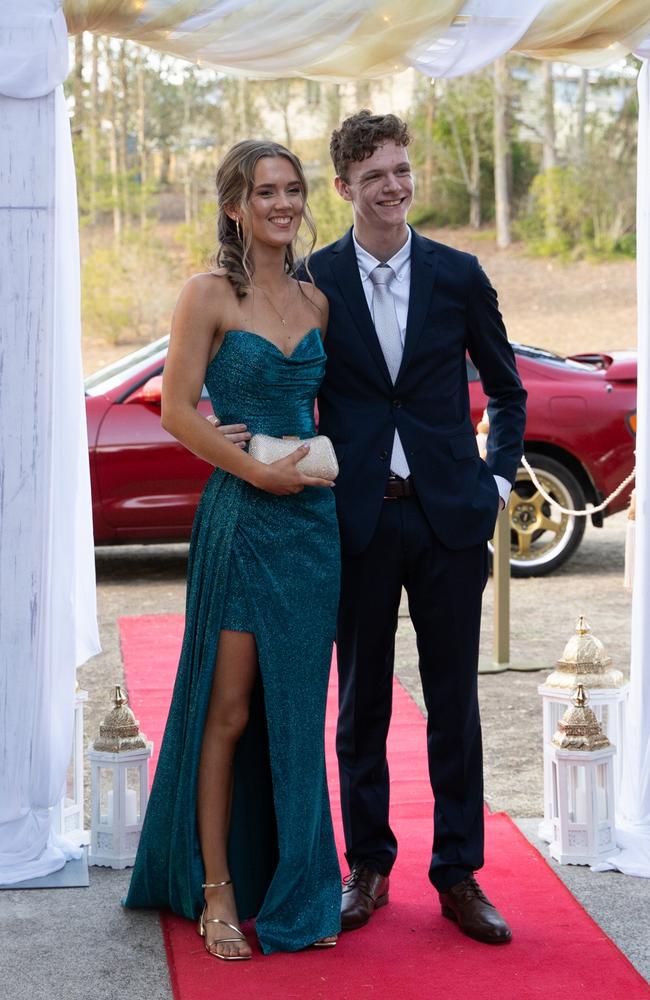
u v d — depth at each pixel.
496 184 31.06
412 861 3.99
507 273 28.95
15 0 3.66
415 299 3.45
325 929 3.39
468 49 3.77
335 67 3.76
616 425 8.13
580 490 8.25
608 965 3.25
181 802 3.45
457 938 3.43
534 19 3.76
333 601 3.43
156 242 27.89
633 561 4.11
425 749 5.12
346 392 3.49
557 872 3.86
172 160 33.03
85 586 4.14
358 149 3.35
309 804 3.41
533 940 3.40
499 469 3.58
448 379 3.50
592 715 3.96
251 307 3.37
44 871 3.83
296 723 3.39
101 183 30.12
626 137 31.39
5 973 3.25
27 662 3.81
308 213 3.38
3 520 3.79
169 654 6.63
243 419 3.39
